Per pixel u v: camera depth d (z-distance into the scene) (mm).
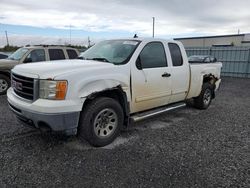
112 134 4004
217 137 4477
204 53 20312
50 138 4168
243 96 9281
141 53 4398
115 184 2832
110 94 4086
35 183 2812
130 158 3496
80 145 3912
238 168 3271
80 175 3008
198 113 6273
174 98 5270
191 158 3547
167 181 2914
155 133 4613
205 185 2848
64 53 8836
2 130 4527
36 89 3346
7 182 2814
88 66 3711
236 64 18609
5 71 7980
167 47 5000
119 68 3965
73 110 3354
